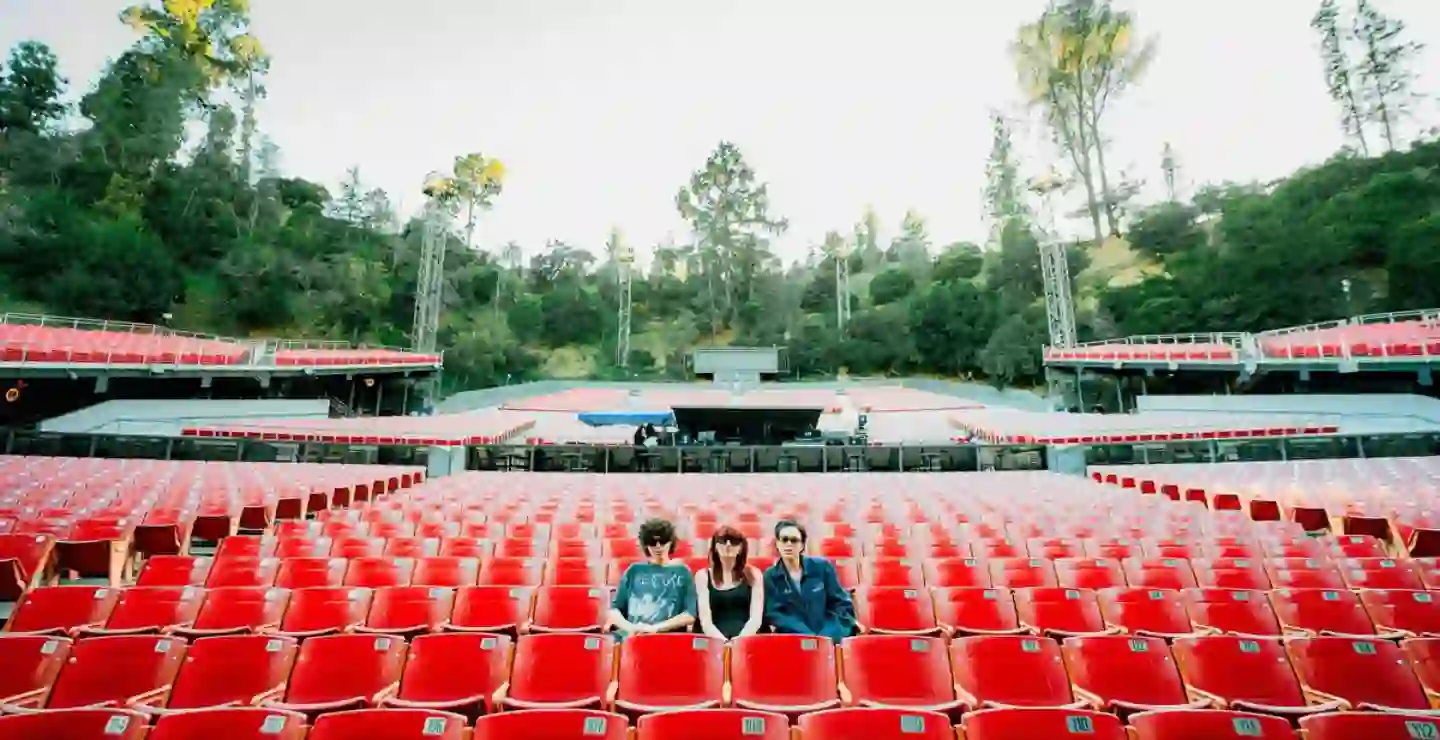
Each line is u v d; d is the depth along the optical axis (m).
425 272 48.53
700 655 4.69
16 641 4.42
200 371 26.86
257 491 12.34
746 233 81.44
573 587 6.04
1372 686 4.57
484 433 31.83
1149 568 7.32
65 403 24.67
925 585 7.14
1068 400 42.09
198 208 55.88
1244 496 12.68
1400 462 18.31
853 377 62.84
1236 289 49.88
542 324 72.00
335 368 35.25
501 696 4.60
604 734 3.37
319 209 69.75
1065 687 4.62
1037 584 7.20
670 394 52.75
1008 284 62.88
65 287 45.06
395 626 5.75
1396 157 50.81
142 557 8.98
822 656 4.66
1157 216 62.56
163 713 3.29
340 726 3.32
